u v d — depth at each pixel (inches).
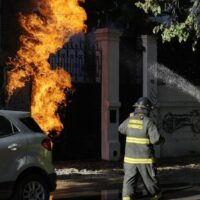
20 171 394.9
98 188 547.2
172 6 703.7
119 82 791.7
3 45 722.2
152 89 817.5
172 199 478.0
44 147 415.2
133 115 429.7
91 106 764.6
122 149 789.9
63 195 500.4
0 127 396.5
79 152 753.0
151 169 422.6
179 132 855.1
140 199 475.8
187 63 869.2
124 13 852.6
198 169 713.0
